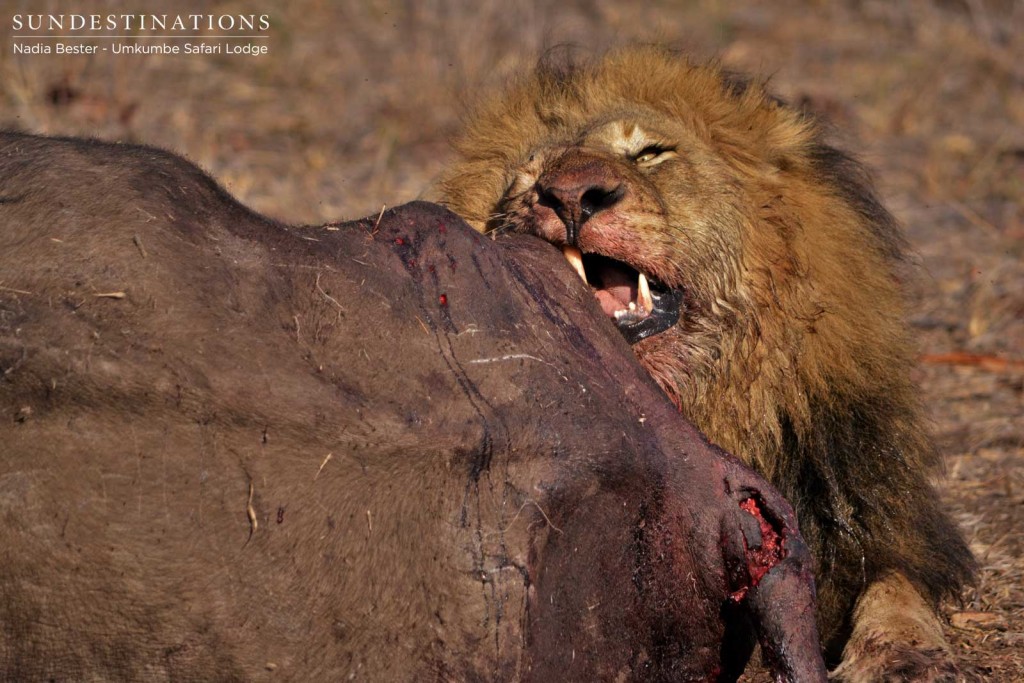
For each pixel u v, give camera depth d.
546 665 5.41
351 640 5.08
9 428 4.74
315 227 5.63
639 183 7.79
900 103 23.11
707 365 8.19
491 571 5.27
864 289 8.65
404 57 22.83
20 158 5.19
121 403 4.80
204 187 5.30
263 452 4.96
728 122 9.02
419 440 5.17
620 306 8.01
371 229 5.61
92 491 4.77
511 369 5.50
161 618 4.85
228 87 21.30
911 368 8.87
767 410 8.38
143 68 20.48
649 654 5.71
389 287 5.39
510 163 9.00
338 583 5.05
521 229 7.57
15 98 18.41
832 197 8.96
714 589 5.73
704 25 27.88
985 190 19.42
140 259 4.93
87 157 5.20
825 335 8.42
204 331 4.93
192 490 4.86
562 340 5.78
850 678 7.40
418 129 20.02
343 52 23.62
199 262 5.04
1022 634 8.11
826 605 8.34
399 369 5.25
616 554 5.60
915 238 17.39
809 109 9.94
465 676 5.23
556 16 26.62
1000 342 14.23
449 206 9.33
